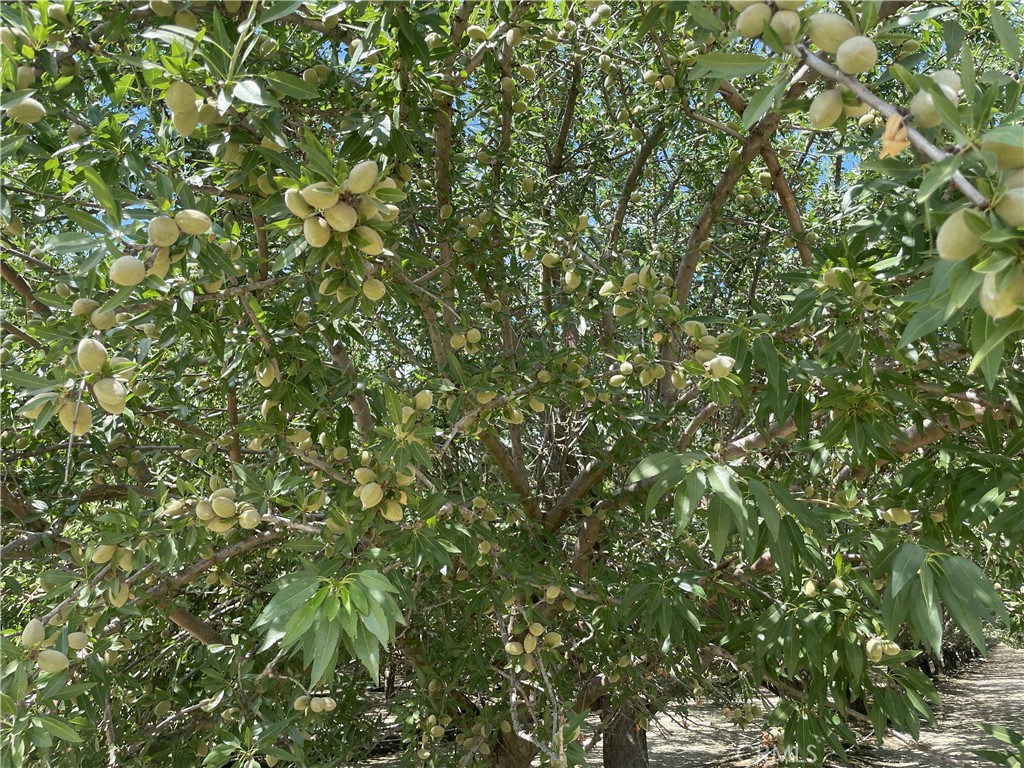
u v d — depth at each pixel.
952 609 1.43
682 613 2.49
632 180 4.36
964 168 1.10
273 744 2.69
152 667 3.36
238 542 2.26
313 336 2.56
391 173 2.51
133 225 1.64
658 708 4.10
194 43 1.52
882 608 1.49
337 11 1.96
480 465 4.18
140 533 1.93
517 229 3.30
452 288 3.36
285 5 1.49
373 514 1.95
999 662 18.02
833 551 2.46
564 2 3.46
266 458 3.03
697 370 2.10
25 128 1.76
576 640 4.03
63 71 1.80
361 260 1.57
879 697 2.07
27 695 1.86
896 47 2.86
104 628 2.22
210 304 2.12
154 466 3.57
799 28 1.21
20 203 2.06
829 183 5.18
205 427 3.53
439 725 3.46
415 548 1.97
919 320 1.18
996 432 2.13
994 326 0.94
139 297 1.91
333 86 2.28
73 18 1.77
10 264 2.30
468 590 2.86
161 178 1.60
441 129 2.96
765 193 4.66
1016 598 3.31
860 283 2.02
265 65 2.02
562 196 4.63
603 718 4.51
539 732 2.71
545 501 4.85
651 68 3.30
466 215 3.41
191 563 2.36
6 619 2.82
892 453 2.27
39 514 2.71
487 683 3.45
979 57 3.61
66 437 3.04
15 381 1.53
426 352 4.52
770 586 2.86
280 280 2.06
